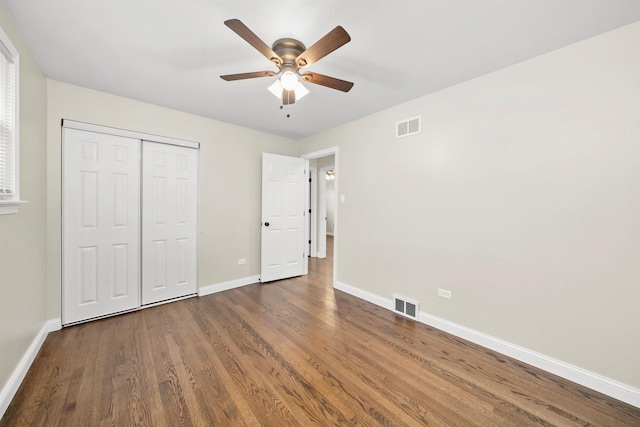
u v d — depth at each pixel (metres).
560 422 1.42
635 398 1.54
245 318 2.66
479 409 1.51
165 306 2.96
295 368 1.86
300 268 4.29
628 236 1.58
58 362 1.88
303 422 1.40
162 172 3.01
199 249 3.30
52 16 1.53
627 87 1.57
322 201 5.84
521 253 1.98
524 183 1.96
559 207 1.82
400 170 2.83
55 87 2.32
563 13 1.48
